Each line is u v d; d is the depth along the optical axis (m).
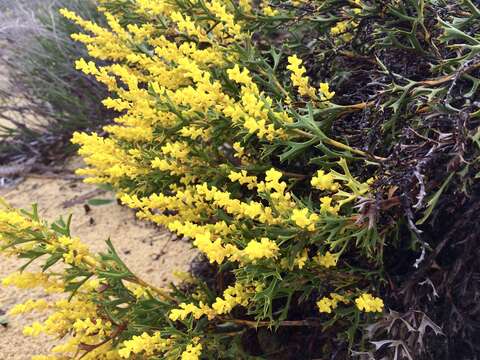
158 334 0.38
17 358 0.55
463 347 0.43
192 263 0.60
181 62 0.39
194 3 0.50
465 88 0.42
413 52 0.45
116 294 0.43
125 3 0.55
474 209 0.39
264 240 0.34
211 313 0.37
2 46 0.97
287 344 0.46
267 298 0.36
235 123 0.40
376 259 0.38
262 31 0.54
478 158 0.35
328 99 0.40
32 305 0.40
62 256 0.39
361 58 0.49
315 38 0.51
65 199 0.83
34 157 0.95
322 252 0.37
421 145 0.37
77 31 0.92
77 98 0.91
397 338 0.39
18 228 0.38
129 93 0.45
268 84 0.44
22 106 1.00
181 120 0.43
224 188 0.44
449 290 0.40
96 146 0.44
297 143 0.38
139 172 0.45
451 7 0.44
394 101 0.41
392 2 0.46
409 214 0.35
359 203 0.35
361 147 0.43
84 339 0.40
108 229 0.74
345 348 0.43
